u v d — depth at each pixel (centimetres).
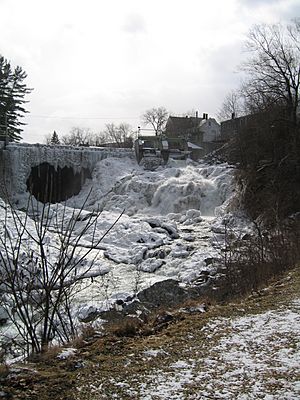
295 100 2880
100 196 3956
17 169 3875
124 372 517
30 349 701
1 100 5697
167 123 8781
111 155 4484
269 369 507
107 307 1168
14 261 650
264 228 2255
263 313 758
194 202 3488
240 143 3042
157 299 1232
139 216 3419
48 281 682
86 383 488
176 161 4372
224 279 1293
